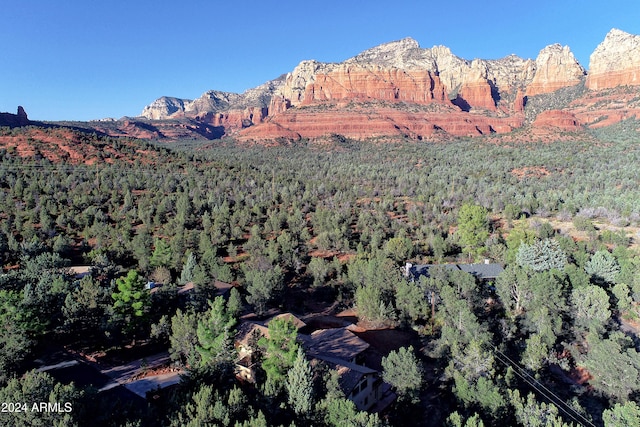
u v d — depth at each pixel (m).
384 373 33.78
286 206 93.44
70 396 22.75
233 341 32.34
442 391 33.78
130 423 22.03
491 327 42.84
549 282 44.19
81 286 42.47
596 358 34.97
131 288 40.75
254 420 22.69
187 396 25.45
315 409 26.33
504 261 62.53
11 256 60.31
